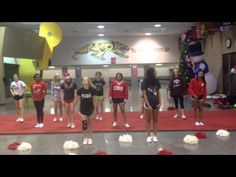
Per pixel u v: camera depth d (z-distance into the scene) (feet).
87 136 24.23
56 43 59.62
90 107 23.94
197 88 30.17
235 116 35.06
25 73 61.77
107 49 76.07
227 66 54.95
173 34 75.05
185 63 60.29
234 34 51.01
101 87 34.37
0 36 54.24
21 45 58.23
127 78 78.02
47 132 28.91
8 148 23.35
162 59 76.33
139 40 76.28
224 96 50.85
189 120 33.19
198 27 58.44
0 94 56.49
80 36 75.46
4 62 57.72
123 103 29.81
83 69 77.51
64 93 30.50
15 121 35.83
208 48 63.52
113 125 30.71
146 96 23.86
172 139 24.99
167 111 40.06
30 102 59.31
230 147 21.95
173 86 34.53
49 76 77.92
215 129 28.32
